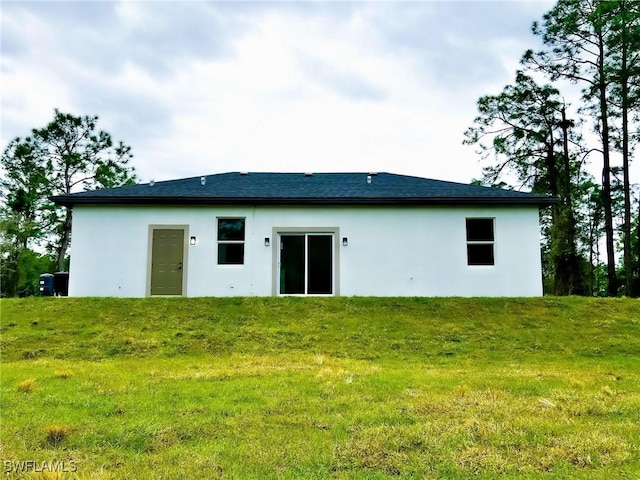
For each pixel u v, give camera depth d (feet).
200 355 27.25
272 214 45.09
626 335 31.24
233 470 10.71
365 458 11.39
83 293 43.32
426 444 12.21
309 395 17.52
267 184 50.29
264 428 13.65
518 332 31.94
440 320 34.60
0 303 38.37
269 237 44.80
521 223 45.37
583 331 32.12
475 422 13.87
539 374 21.89
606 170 75.41
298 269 45.01
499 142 84.53
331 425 13.89
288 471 10.66
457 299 40.22
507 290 44.50
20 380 20.35
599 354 27.66
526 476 10.39
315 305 38.09
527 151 84.43
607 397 17.13
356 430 13.38
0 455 11.39
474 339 30.48
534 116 83.05
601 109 75.51
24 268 99.86
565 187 80.74
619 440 12.46
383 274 44.57
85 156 96.63
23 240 97.50
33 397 17.07
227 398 17.03
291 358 26.27
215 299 39.45
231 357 26.63
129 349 28.27
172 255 44.21
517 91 81.97
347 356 27.22
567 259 76.69
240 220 45.29
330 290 44.68
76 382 19.88
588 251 98.37
